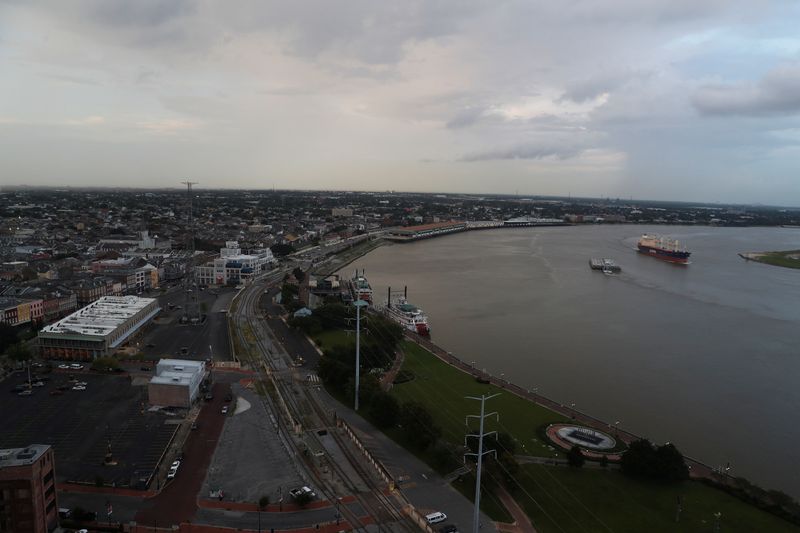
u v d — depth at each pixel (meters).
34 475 103.94
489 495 129.12
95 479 129.00
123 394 184.00
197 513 118.44
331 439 155.75
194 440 152.50
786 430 180.75
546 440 158.88
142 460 140.38
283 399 184.00
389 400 163.88
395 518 119.06
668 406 197.00
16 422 160.88
